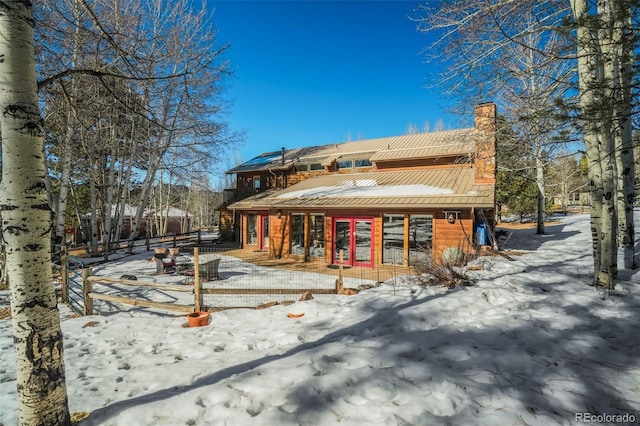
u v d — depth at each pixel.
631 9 4.04
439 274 7.14
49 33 7.73
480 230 12.62
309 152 24.06
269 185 23.58
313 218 15.38
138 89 8.80
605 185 6.02
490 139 10.91
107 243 15.36
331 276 11.74
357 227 14.00
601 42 5.26
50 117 12.97
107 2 11.26
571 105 4.84
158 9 14.57
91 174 17.59
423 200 12.27
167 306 6.39
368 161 19.14
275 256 16.61
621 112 4.54
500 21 6.64
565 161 19.73
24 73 2.52
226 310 6.44
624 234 7.59
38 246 2.55
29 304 2.50
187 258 13.50
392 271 12.46
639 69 4.23
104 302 8.11
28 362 2.50
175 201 47.19
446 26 7.46
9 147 2.46
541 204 17.80
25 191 2.50
